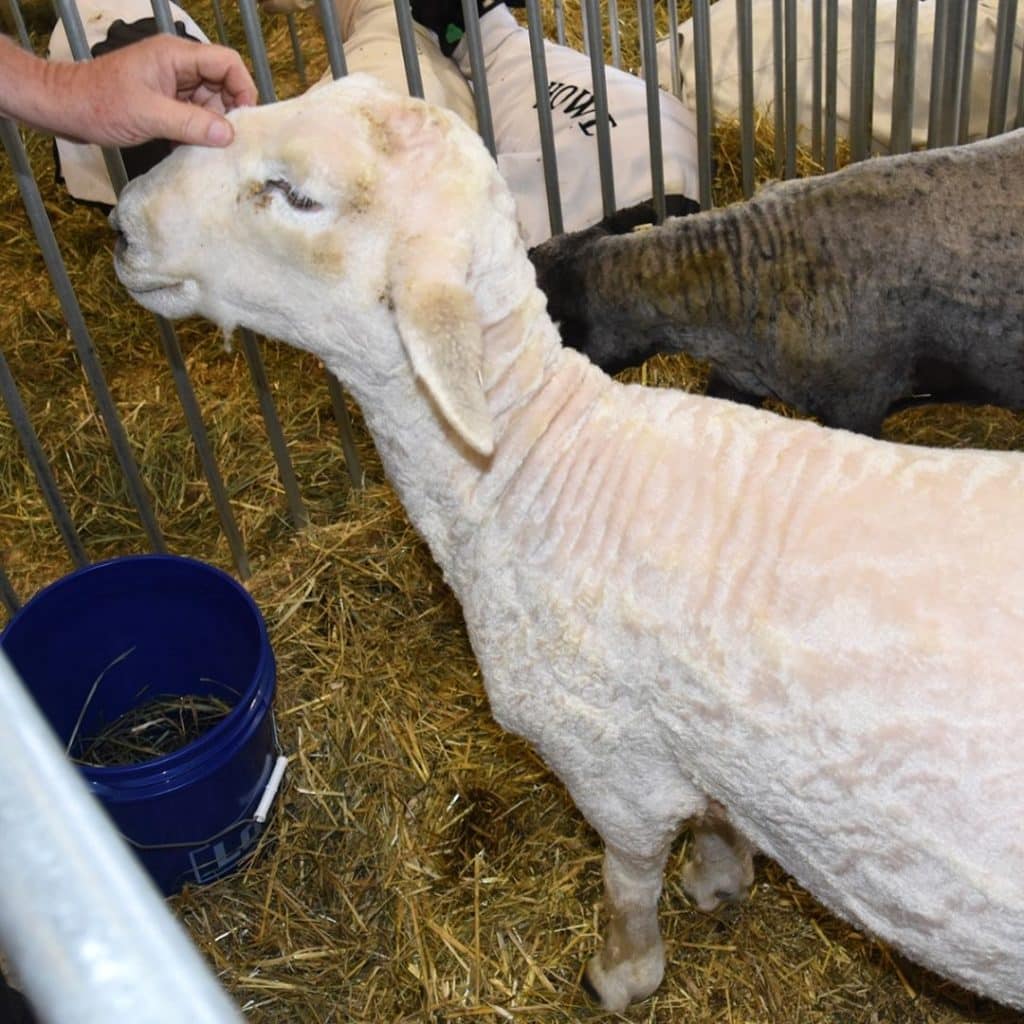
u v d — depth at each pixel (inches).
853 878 73.8
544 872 119.0
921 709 67.1
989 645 66.7
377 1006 110.8
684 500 77.7
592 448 82.0
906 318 130.6
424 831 123.6
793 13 174.6
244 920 117.3
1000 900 66.6
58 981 25.3
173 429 175.0
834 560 71.5
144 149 137.7
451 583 91.4
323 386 181.3
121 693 130.0
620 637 77.9
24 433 133.8
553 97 178.1
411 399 84.0
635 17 262.7
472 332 74.3
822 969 110.2
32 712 28.2
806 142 212.1
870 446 77.6
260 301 83.4
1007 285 125.4
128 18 173.9
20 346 191.5
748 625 72.3
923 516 71.8
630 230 149.0
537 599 81.9
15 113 89.9
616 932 104.4
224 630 125.2
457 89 186.7
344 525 157.5
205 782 109.8
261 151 78.9
